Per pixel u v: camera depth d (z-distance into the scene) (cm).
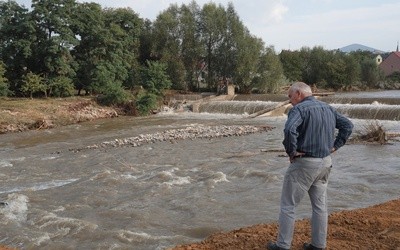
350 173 1384
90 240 855
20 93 4472
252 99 4628
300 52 7712
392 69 9975
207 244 638
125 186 1315
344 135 530
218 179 1343
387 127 2606
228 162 1642
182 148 2077
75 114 3706
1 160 1964
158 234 877
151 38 5825
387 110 3038
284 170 1460
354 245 586
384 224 673
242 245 611
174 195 1180
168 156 1869
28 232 915
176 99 4828
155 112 4331
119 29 4972
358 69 7344
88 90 4753
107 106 4191
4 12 4450
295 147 505
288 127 499
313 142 511
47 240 866
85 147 2242
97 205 1122
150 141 2325
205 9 5716
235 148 2033
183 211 1031
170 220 967
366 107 3161
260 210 1012
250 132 2580
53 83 4325
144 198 1159
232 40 5622
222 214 993
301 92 535
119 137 2658
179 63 5600
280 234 546
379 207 810
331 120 520
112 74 4603
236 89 5666
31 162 1880
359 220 700
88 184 1360
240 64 5456
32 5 4438
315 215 551
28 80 4194
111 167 1670
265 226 710
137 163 1730
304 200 1031
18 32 4428
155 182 1345
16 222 990
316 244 554
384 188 1183
